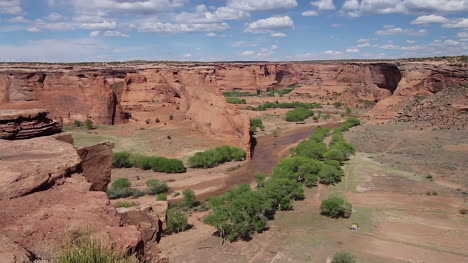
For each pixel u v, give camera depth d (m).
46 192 10.09
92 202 9.98
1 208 8.80
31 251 7.70
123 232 8.96
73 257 7.09
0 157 11.76
